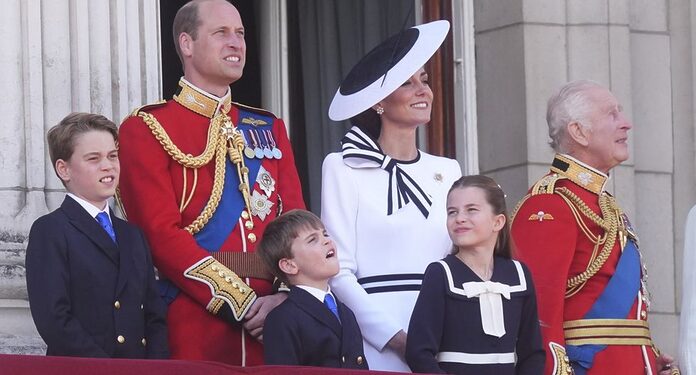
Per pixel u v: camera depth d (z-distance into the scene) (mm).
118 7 31859
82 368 24156
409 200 29500
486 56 37875
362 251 29250
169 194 28516
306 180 38000
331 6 38219
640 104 38688
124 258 27344
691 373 28609
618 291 30203
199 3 29484
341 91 29938
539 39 37562
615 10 38125
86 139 27375
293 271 27781
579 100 30922
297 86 38031
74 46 31406
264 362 27672
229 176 29219
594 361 29969
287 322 27406
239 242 28859
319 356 27484
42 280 26703
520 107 37375
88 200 27469
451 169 30172
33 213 30469
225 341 28234
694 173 38875
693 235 28953
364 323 28609
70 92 31250
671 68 38938
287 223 27844
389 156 29750
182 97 29375
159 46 32562
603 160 30906
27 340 29812
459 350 27922
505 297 28203
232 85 38125
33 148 30750
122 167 28750
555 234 29969
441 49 37719
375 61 29828
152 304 27641
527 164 37188
